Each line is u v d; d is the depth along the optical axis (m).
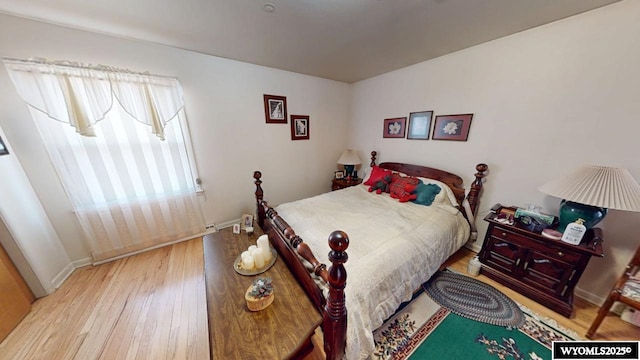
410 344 1.38
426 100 2.56
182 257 2.30
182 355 1.34
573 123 1.60
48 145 1.78
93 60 1.82
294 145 3.27
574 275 1.47
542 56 1.68
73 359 1.31
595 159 1.54
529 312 1.59
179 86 2.21
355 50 2.18
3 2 1.35
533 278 1.68
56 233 1.95
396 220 1.92
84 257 2.14
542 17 1.53
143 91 2.02
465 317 1.56
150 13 1.49
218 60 2.40
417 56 2.34
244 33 1.81
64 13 1.49
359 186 3.02
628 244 1.48
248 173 2.94
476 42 1.98
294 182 3.42
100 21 1.61
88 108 1.84
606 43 1.40
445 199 2.30
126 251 2.31
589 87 1.50
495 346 1.35
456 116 2.29
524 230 1.67
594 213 1.39
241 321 1.07
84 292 1.83
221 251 1.68
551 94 1.67
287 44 2.03
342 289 0.98
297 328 1.03
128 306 1.70
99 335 1.46
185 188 2.48
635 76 1.33
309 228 1.75
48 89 1.68
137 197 2.23
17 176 1.71
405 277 1.46
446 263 2.18
